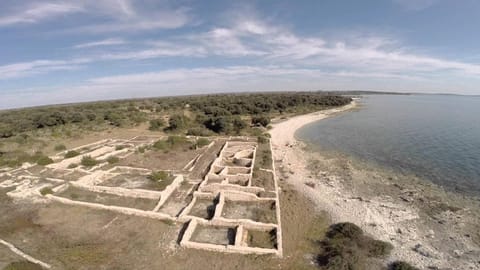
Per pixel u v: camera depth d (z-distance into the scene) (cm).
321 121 8662
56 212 2280
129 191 2612
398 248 1961
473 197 2772
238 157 3919
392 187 3084
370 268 1756
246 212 2359
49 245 1827
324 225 2266
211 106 9800
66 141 5022
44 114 7400
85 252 1750
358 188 3069
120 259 1695
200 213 2314
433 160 4025
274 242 1928
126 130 6234
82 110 9706
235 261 1708
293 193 2903
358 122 8238
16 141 4897
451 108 13100
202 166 3512
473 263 1803
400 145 5038
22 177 3052
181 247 1820
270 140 5350
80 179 2941
